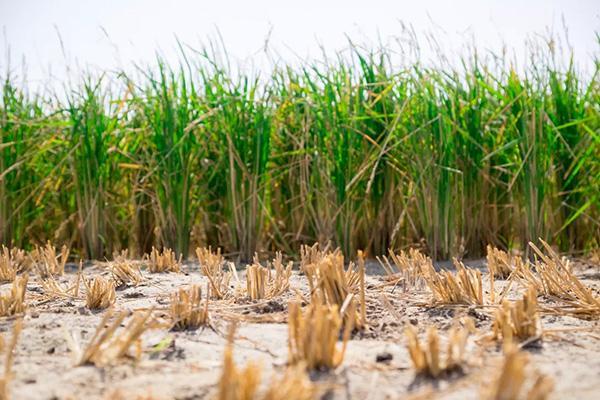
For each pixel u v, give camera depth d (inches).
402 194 161.0
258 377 47.1
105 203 172.4
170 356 64.6
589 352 64.8
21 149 177.9
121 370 59.1
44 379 56.4
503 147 154.5
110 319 82.4
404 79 167.3
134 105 180.1
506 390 45.0
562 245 168.9
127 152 177.6
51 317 83.6
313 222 170.6
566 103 166.7
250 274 98.9
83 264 159.3
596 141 156.0
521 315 69.3
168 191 168.9
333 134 163.8
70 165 171.9
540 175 157.0
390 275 118.9
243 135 169.6
